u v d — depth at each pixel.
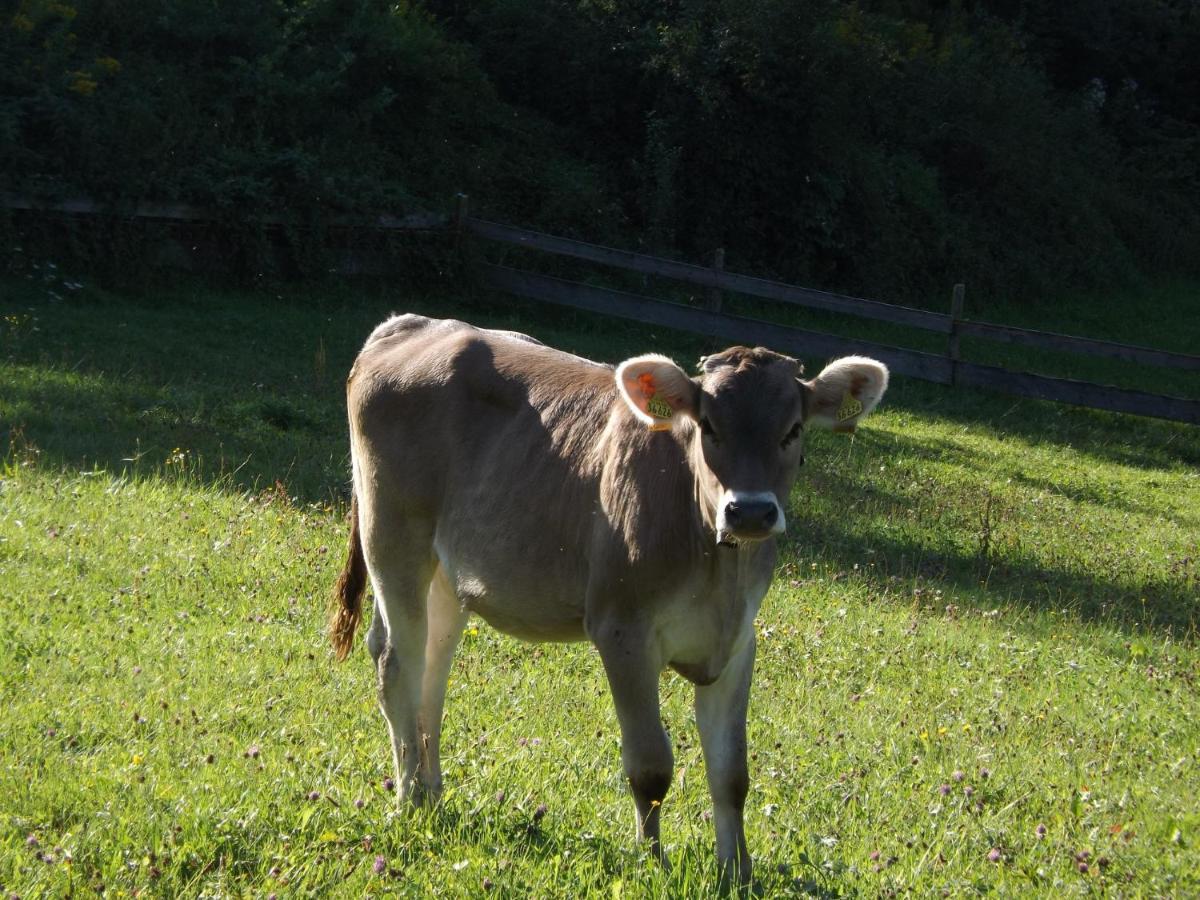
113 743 5.49
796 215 24.34
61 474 9.73
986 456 16.45
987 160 29.31
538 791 5.45
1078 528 13.39
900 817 5.68
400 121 22.88
